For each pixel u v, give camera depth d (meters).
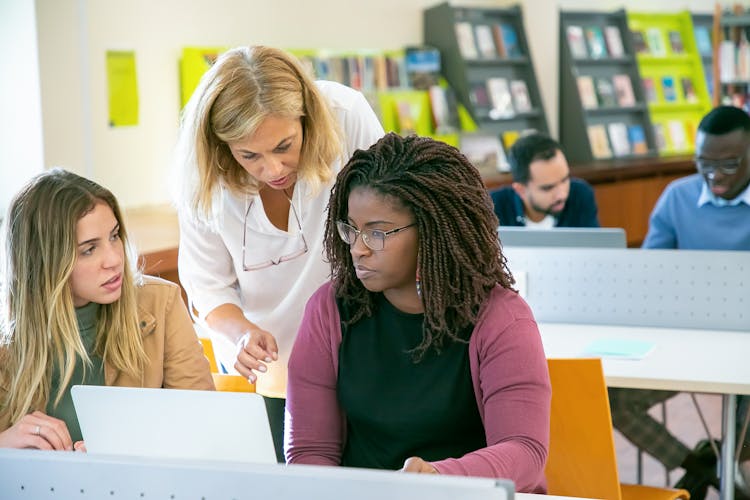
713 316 3.06
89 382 2.06
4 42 4.65
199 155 2.08
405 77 7.36
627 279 3.14
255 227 2.29
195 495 1.24
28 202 1.97
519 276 3.25
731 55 8.60
